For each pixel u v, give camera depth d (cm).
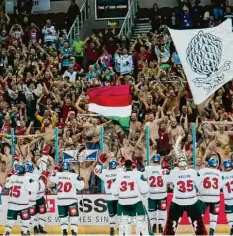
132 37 3884
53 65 3388
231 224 2167
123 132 2541
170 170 2236
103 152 2381
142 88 2928
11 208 2236
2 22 3950
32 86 3150
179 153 2197
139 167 2412
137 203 2123
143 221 2127
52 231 2427
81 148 2453
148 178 2262
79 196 2425
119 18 4078
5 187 2389
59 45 3694
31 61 3428
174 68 3123
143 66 3191
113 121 2594
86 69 3556
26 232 2230
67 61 3397
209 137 2442
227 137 2436
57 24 4081
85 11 4091
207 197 2133
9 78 3269
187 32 2589
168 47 3356
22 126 2681
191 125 2444
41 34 3778
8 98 3147
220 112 2677
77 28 3941
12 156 2475
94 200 2420
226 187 2166
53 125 2659
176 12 3709
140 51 3425
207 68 2566
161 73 3073
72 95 2959
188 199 2078
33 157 2511
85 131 2478
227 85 2970
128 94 2581
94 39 3562
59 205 2239
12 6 4131
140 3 4178
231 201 2162
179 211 2092
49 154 2512
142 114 2798
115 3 4072
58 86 3042
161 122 2500
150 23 3919
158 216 2262
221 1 3766
